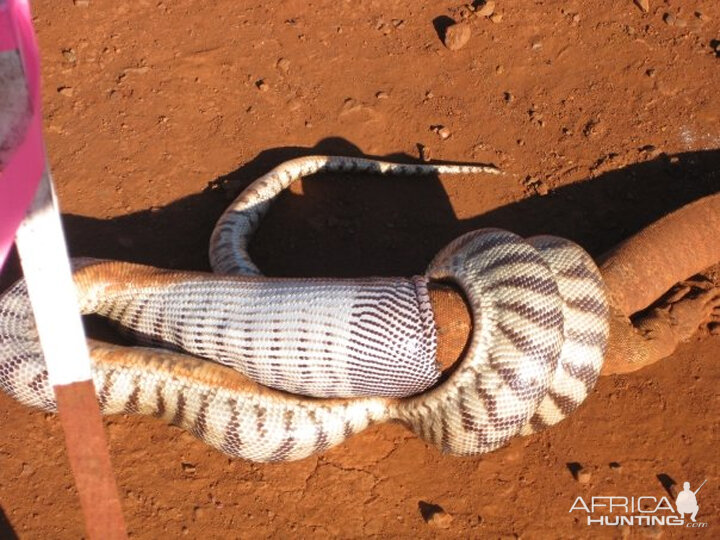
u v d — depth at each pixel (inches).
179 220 50.4
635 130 54.9
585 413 45.6
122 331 45.8
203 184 51.6
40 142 29.4
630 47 58.4
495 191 52.5
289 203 51.6
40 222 31.1
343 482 43.4
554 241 45.9
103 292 44.8
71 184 51.0
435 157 53.5
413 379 42.3
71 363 33.4
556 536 42.5
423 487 43.4
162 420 43.9
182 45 57.0
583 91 56.5
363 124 54.4
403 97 55.7
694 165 53.8
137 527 41.8
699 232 48.6
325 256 49.9
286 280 43.6
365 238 50.5
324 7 59.4
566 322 43.7
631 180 53.1
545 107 55.7
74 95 54.6
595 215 51.9
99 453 34.9
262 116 54.4
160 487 42.8
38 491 42.3
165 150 52.6
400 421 44.3
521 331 41.4
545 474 44.0
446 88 56.3
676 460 44.5
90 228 49.6
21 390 42.3
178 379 42.1
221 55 56.7
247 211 49.4
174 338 44.3
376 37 58.2
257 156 52.7
